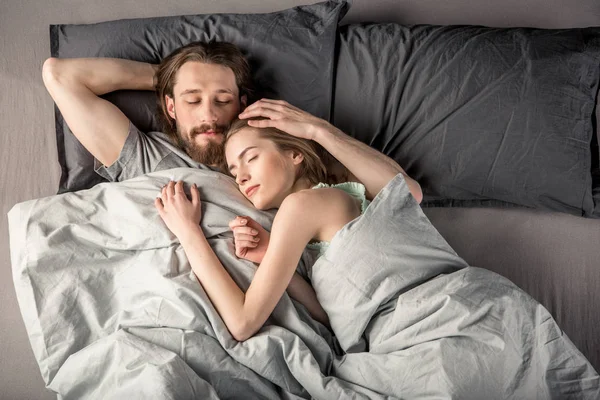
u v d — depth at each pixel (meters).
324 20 2.15
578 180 1.96
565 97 1.97
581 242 2.00
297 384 1.62
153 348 1.57
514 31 2.08
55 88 2.02
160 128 2.14
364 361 1.60
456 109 2.01
